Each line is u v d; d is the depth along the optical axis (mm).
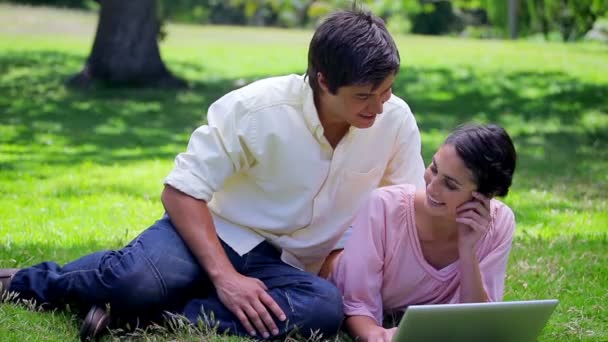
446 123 14008
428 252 4621
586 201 8938
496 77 18141
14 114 13953
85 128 13141
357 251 4613
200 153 4613
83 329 4371
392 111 4793
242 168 4695
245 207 4734
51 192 8758
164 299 4516
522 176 10242
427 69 19047
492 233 4562
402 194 4641
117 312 4516
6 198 8375
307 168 4633
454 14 32844
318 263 4957
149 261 4496
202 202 4605
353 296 4605
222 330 4477
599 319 5098
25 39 22688
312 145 4629
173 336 4445
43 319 4543
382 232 4613
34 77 17188
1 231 6898
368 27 4324
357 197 4820
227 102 4668
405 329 4004
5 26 25203
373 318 4570
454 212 4328
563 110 15086
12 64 18391
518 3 28141
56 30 25484
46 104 14883
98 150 11539
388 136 4781
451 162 4207
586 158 11617
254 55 21484
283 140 4586
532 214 8188
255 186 4723
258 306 4418
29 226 7121
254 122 4578
